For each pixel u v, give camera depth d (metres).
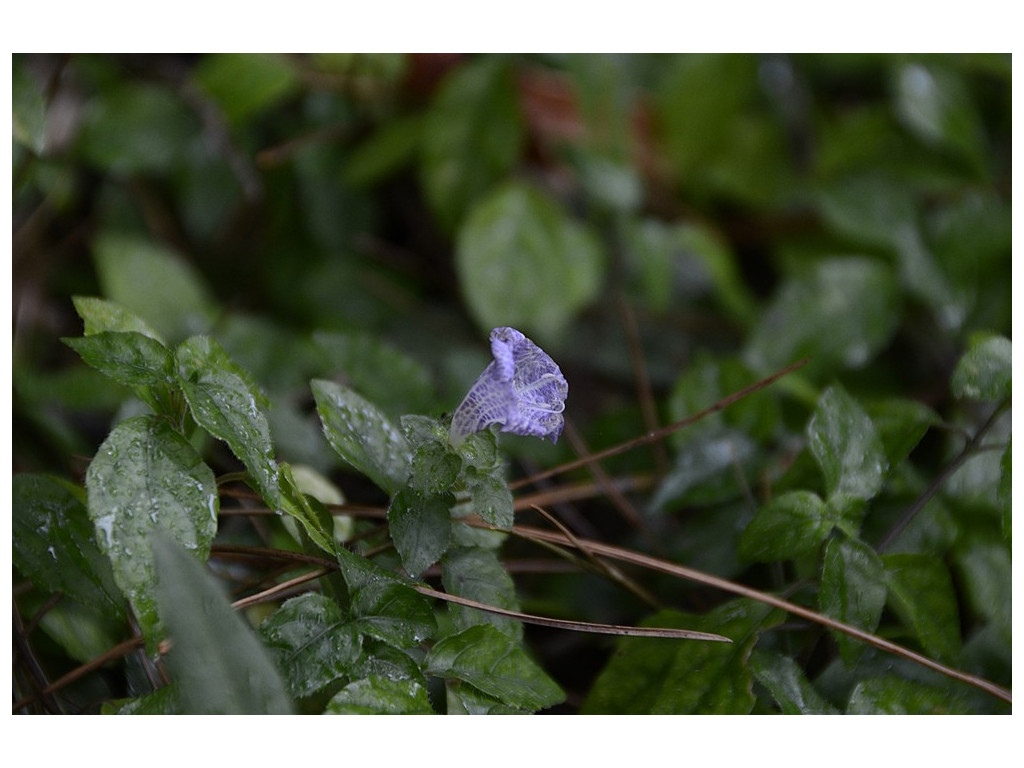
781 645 0.60
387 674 0.55
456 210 0.84
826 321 0.78
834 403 0.59
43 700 0.57
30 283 0.79
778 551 0.58
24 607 0.60
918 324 0.84
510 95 0.83
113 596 0.56
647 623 0.59
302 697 0.54
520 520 0.69
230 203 0.83
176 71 0.82
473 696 0.56
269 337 0.77
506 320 0.80
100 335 0.54
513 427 0.56
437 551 0.56
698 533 0.66
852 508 0.59
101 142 0.80
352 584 0.55
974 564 0.63
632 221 0.84
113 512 0.53
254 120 0.84
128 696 0.58
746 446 0.67
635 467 0.71
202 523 0.53
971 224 0.82
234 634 0.52
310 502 0.57
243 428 0.54
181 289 0.78
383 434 0.58
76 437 0.71
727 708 0.57
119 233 0.84
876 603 0.58
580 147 0.84
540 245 0.81
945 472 0.61
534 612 0.66
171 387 0.55
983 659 0.61
